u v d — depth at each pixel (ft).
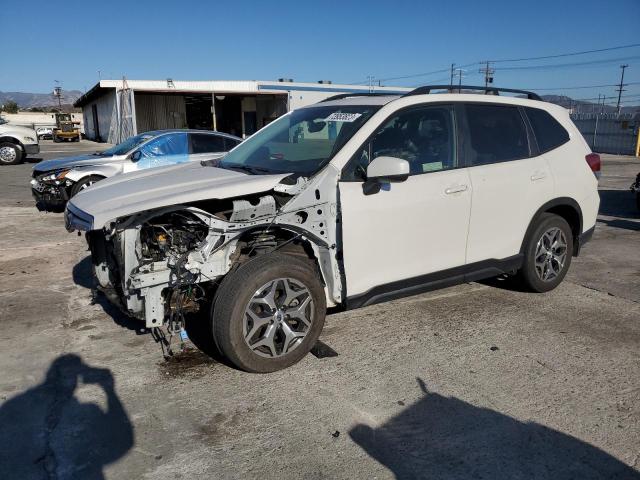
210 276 11.93
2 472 9.14
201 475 9.07
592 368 12.72
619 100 271.28
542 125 16.94
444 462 9.40
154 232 11.95
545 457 9.53
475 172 14.80
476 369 12.65
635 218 32.22
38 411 10.95
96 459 9.48
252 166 14.46
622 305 16.80
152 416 10.77
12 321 15.55
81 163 32.27
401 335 14.52
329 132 13.99
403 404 11.18
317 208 12.55
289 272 12.12
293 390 11.72
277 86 114.11
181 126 122.31
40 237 26.27
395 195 13.21
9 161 66.95
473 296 17.52
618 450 9.71
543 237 16.87
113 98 119.65
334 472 9.14
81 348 13.78
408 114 14.10
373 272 13.26
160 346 13.85
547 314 16.02
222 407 11.08
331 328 14.99
